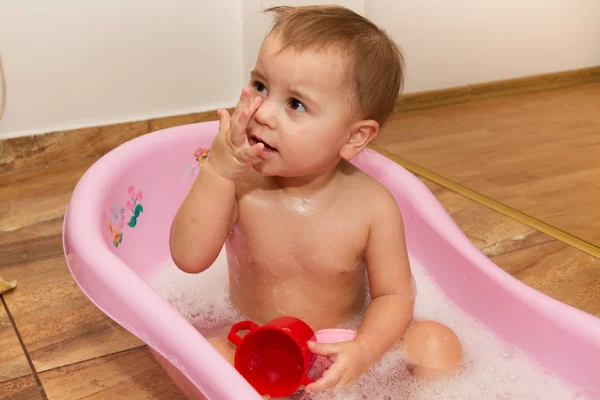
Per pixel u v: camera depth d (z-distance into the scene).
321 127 0.75
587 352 0.79
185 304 0.99
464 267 0.96
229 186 0.77
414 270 1.05
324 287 0.86
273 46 0.74
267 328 0.73
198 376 0.64
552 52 2.07
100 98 1.64
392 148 1.87
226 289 0.99
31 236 1.26
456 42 1.96
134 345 0.97
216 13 1.73
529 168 1.69
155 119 1.73
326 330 0.81
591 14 2.05
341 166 0.88
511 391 0.81
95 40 1.59
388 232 0.85
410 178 1.11
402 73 0.87
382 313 0.83
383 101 0.81
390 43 0.82
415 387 0.81
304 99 0.74
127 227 1.03
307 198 0.84
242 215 0.85
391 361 0.82
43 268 1.15
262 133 0.75
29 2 1.48
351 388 0.79
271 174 0.78
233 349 0.84
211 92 1.81
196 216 0.77
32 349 0.94
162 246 1.12
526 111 2.00
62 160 1.63
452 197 1.57
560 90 2.11
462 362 0.84
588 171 1.67
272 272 0.85
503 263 1.26
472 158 1.76
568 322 0.81
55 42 1.54
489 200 1.54
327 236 0.84
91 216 0.85
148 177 1.09
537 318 0.84
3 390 0.86
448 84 1.98
